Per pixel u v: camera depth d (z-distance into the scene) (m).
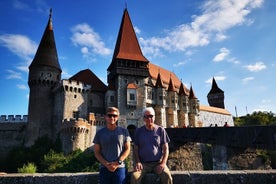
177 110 62.69
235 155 19.75
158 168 5.18
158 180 5.30
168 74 72.12
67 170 35.53
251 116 82.44
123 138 5.28
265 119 75.50
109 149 5.14
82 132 42.66
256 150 20.50
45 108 50.12
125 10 63.22
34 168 35.72
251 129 16.33
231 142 18.61
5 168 43.50
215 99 100.19
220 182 5.43
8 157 45.38
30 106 49.84
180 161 30.52
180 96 64.25
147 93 56.69
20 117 51.47
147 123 5.64
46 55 53.28
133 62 55.69
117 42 59.88
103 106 53.88
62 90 48.38
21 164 41.97
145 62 56.59
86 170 35.22
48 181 5.53
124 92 52.94
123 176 4.99
